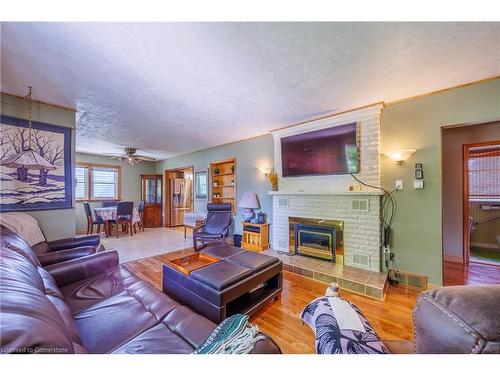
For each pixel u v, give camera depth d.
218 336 0.84
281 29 1.42
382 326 1.81
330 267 2.85
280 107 2.80
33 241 2.15
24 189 2.36
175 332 1.13
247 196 4.24
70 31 1.41
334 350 0.69
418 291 2.44
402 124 2.60
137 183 7.22
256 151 4.32
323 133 3.20
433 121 2.40
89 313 1.29
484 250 3.96
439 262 2.39
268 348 0.78
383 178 2.73
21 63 1.77
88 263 1.83
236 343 0.77
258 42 1.55
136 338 1.08
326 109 2.88
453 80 2.13
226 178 5.24
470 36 1.48
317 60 1.78
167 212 7.11
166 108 2.79
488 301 0.45
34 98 2.41
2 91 2.23
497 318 0.42
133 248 4.34
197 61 1.78
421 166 2.47
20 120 2.36
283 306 2.12
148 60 1.76
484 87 2.13
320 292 2.42
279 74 2.00
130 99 2.49
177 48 1.61
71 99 2.46
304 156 3.43
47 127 2.55
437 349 0.45
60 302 1.17
